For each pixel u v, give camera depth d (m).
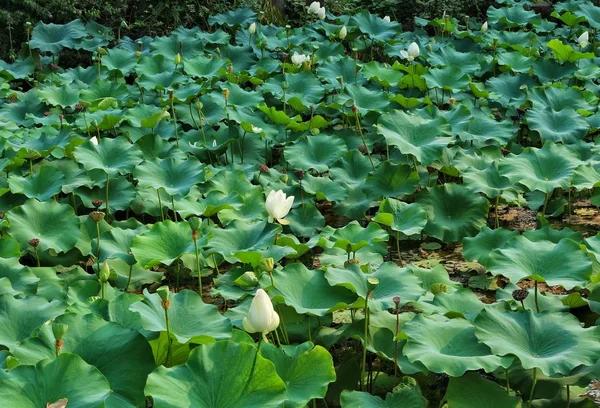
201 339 3.26
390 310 4.46
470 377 3.34
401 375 3.76
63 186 5.61
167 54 9.26
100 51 8.71
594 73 8.41
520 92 8.16
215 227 5.11
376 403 3.30
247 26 10.35
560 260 3.92
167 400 2.85
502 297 4.12
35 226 4.93
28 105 7.80
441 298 3.93
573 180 5.39
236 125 7.18
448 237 5.50
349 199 5.94
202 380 2.97
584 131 6.58
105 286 4.24
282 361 3.30
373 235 4.65
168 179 5.57
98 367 3.22
